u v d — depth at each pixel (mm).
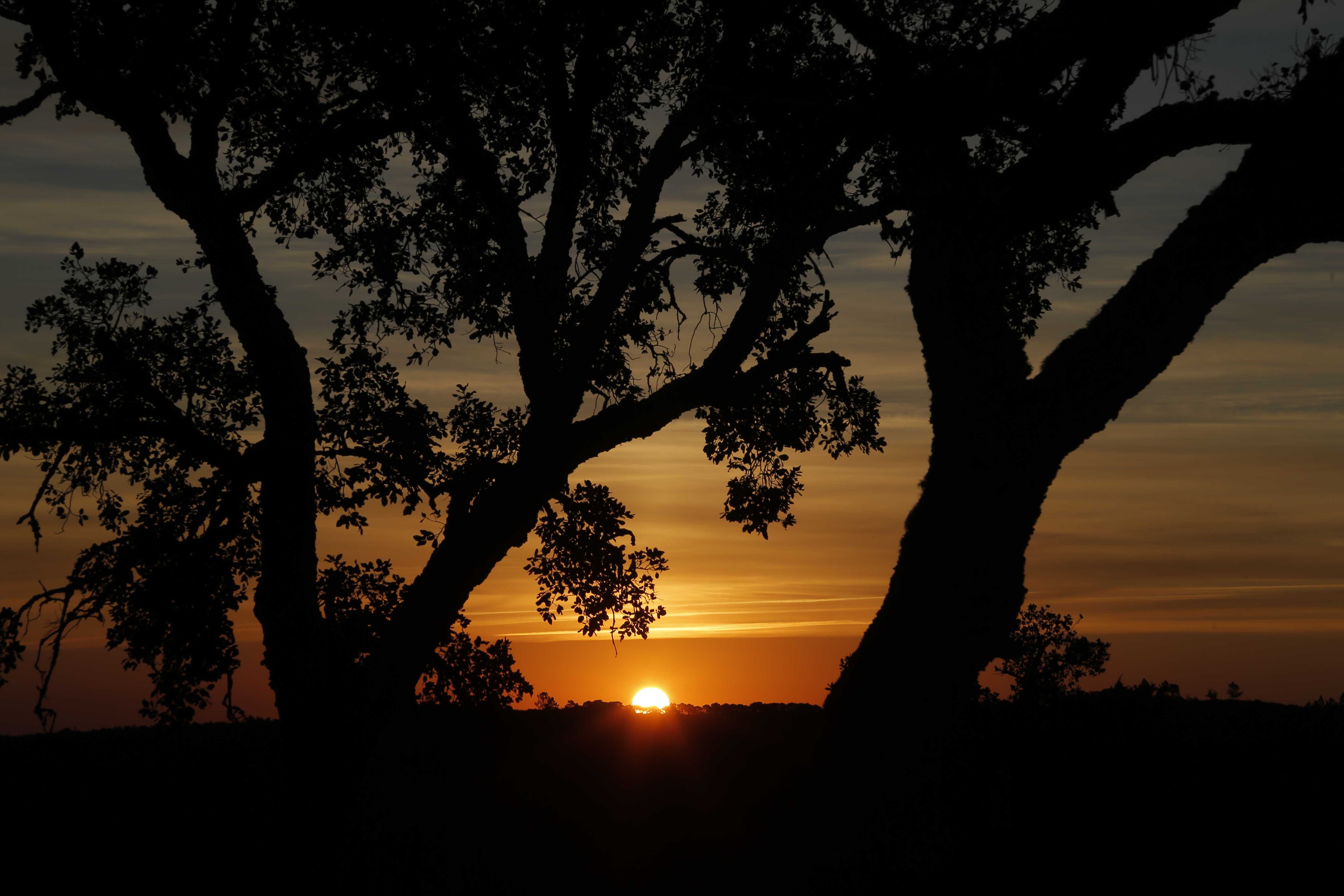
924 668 9758
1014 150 10461
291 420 11586
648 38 11156
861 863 9109
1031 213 9758
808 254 12445
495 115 12039
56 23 10359
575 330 13242
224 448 11914
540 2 10250
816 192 9977
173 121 12578
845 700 10000
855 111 9266
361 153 13281
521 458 12320
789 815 9922
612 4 10078
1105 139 9359
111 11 10297
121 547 12656
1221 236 10133
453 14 10039
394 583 13625
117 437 12305
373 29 10039
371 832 11875
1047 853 8789
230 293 11422
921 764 9539
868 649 10109
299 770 10969
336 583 13312
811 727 16078
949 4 9242
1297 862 8266
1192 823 9141
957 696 9812
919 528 10258
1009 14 8953
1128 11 8539
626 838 10977
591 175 11867
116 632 13094
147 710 13414
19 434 12000
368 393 13820
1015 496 10016
